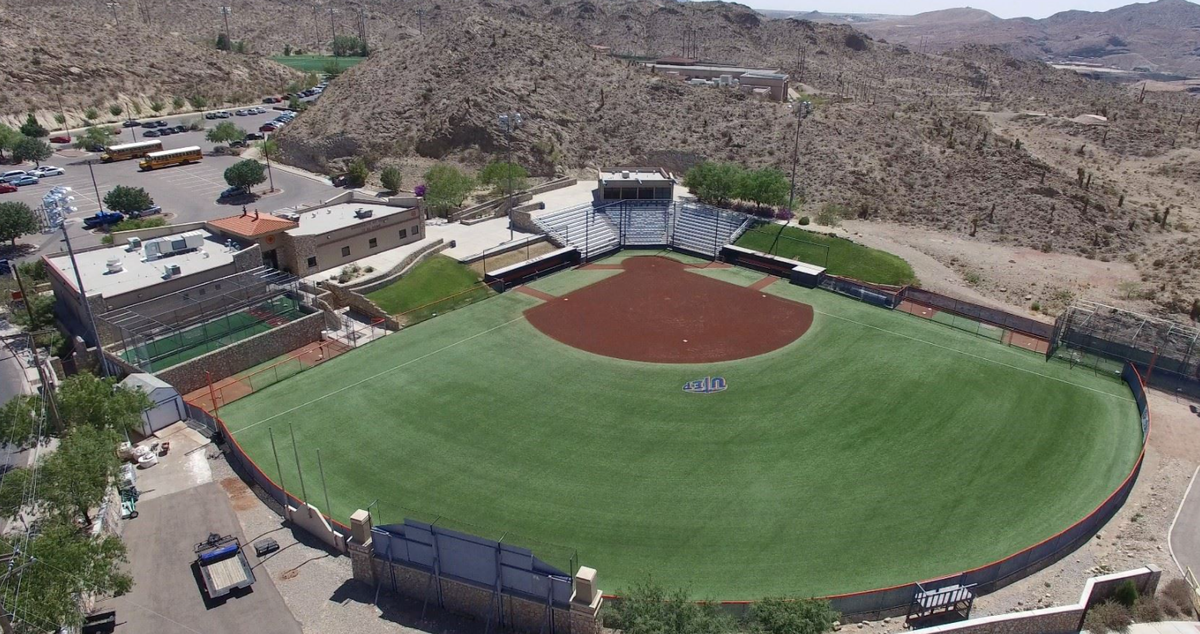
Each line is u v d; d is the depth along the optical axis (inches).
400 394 1921.8
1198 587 1273.4
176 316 2169.0
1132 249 3152.1
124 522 1427.2
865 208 3346.5
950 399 1899.6
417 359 2117.4
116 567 1171.9
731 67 6200.8
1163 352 2052.2
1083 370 2065.7
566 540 1375.5
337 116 4318.4
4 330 2257.6
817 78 6456.7
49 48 5521.7
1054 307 2576.3
